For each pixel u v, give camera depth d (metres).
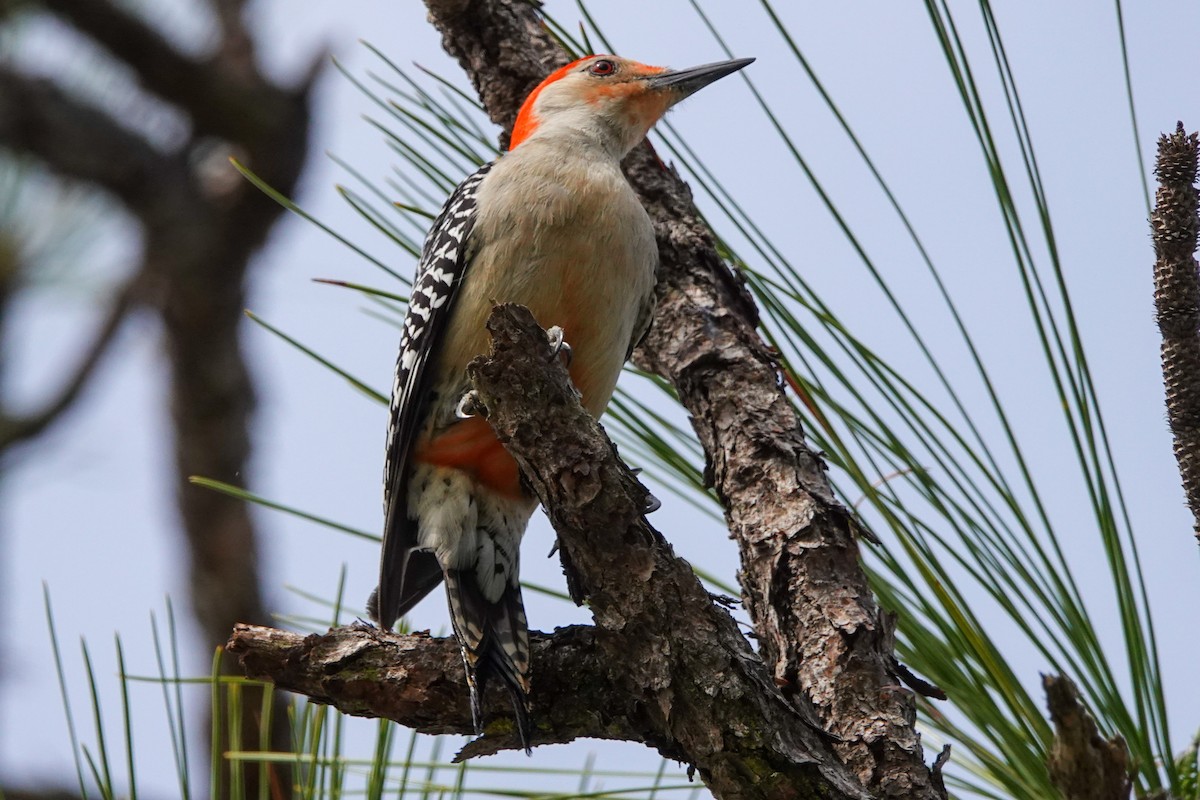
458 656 7.20
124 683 6.90
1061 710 5.04
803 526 8.12
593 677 7.25
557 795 7.85
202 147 15.84
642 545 6.84
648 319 9.80
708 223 9.85
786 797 6.65
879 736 7.23
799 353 8.48
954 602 7.39
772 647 8.05
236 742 7.25
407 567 10.15
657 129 8.91
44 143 14.83
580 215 9.44
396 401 9.78
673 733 6.87
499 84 11.34
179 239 15.30
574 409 6.89
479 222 9.59
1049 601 7.16
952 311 7.61
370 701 7.24
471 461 9.43
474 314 9.55
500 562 9.46
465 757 7.42
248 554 14.81
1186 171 6.37
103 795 7.00
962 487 7.62
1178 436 6.33
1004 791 7.50
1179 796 6.29
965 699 7.61
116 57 15.21
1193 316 6.35
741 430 8.73
